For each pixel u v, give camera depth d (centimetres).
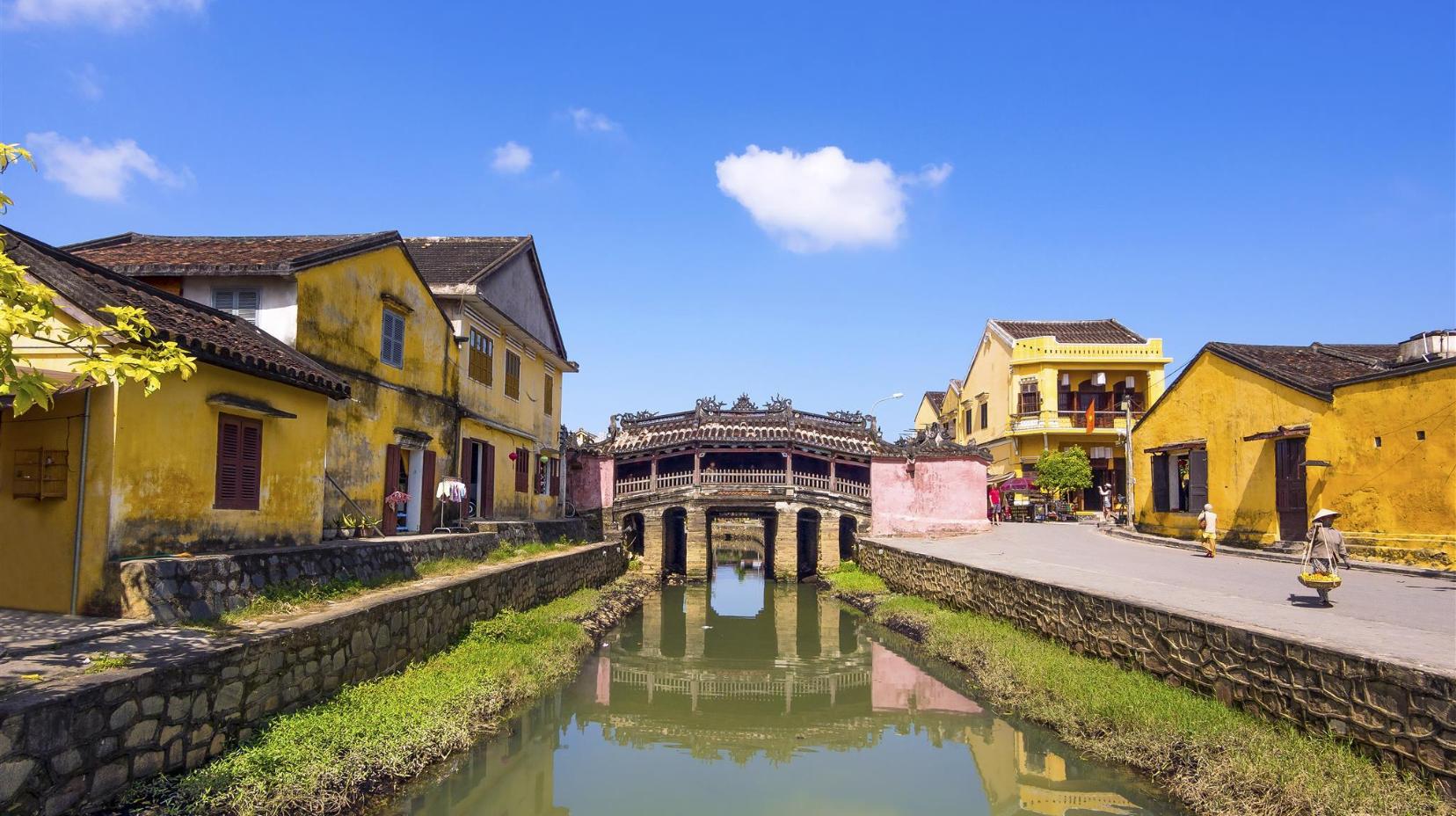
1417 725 666
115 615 803
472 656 1242
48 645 702
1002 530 3114
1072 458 3547
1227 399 2106
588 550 2389
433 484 1669
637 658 1786
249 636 796
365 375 1394
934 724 1269
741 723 1320
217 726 725
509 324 2080
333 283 1294
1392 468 1578
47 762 560
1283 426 1867
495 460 2081
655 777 1057
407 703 964
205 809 641
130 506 833
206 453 939
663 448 3278
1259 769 731
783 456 3531
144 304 942
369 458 1408
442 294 1792
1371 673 714
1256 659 866
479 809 927
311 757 757
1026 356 3866
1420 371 1514
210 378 948
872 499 3209
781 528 3206
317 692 888
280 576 999
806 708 1405
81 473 820
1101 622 1209
